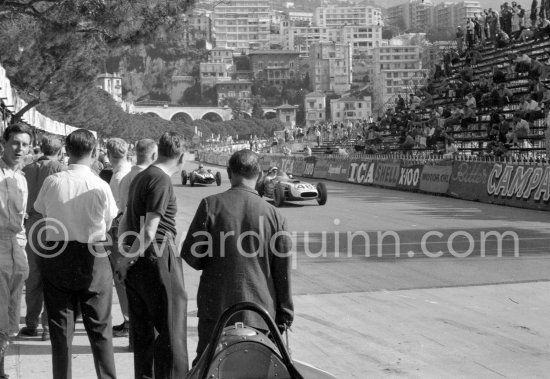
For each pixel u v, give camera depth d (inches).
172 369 206.2
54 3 533.0
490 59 1491.1
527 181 784.9
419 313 311.3
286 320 175.3
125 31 549.6
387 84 7568.9
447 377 228.1
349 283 376.5
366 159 1290.6
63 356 208.5
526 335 276.7
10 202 214.4
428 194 1017.5
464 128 1301.7
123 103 7529.5
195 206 874.1
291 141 2970.0
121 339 278.5
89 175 214.1
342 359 247.4
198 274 412.2
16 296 223.8
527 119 1042.1
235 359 136.8
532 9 1401.3
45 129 1460.4
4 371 233.5
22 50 818.2
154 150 263.1
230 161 181.9
